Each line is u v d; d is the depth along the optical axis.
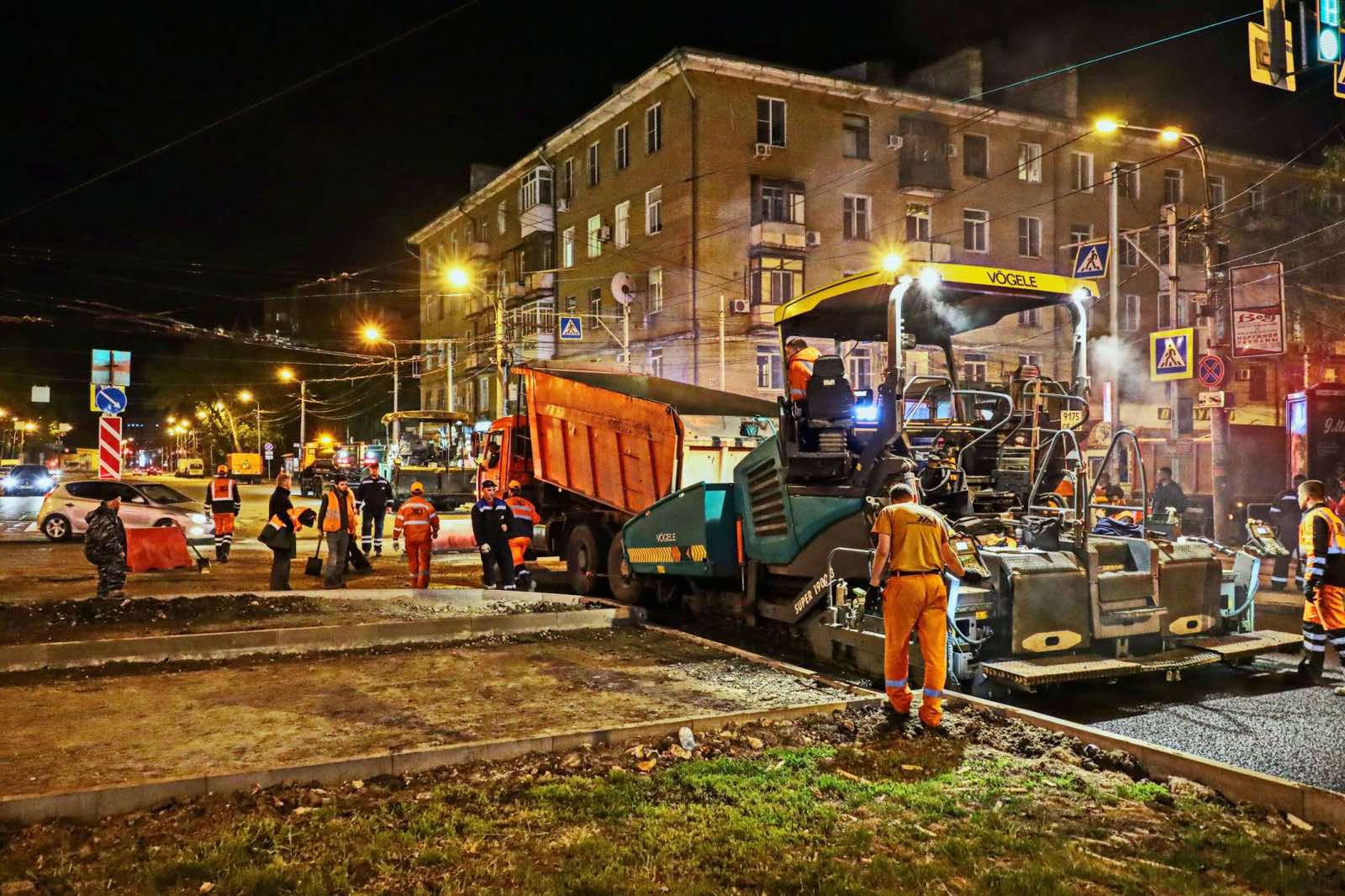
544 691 7.40
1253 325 17.44
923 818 4.78
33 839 4.44
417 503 13.91
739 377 36.66
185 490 47.72
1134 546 8.18
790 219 37.38
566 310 46.31
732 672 8.12
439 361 61.22
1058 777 5.47
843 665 8.77
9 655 8.18
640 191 39.84
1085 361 8.90
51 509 21.41
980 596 7.42
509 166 50.06
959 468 8.32
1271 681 8.41
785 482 9.55
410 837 4.41
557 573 17.00
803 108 37.91
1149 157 44.19
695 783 5.22
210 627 9.64
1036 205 41.75
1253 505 18.03
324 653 9.03
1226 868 4.27
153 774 5.24
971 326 9.71
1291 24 11.12
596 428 14.20
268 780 5.16
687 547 11.04
